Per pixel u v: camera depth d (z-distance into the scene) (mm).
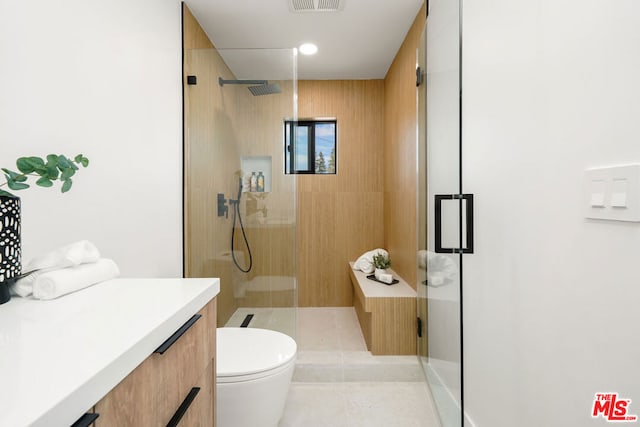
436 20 1787
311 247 3514
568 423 934
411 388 2117
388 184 3305
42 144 1032
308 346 2506
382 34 2598
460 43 1439
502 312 1275
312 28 2510
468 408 1562
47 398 379
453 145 1521
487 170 1385
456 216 1585
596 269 833
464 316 1604
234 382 1288
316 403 1950
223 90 2191
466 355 1586
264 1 2145
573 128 903
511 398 1215
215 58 2180
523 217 1138
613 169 767
